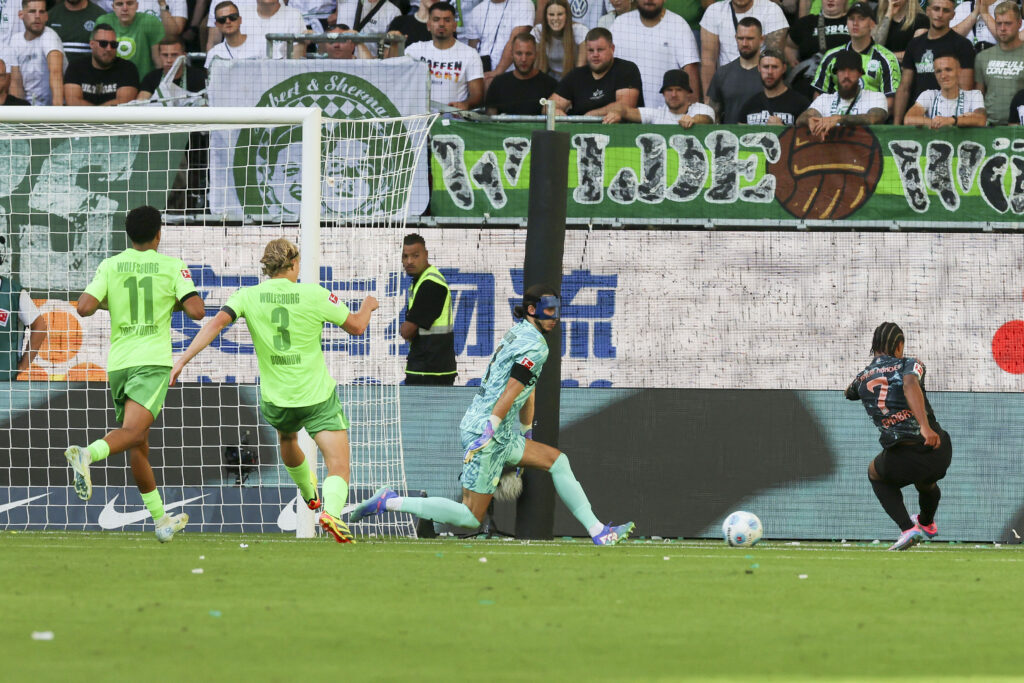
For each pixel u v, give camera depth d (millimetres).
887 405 33344
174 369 28781
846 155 45562
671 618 16625
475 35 53969
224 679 11773
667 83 50281
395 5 55188
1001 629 15984
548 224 35719
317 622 15805
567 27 52438
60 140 43688
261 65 44875
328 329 41688
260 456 38938
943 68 49031
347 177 44094
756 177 45656
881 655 13789
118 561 24109
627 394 39875
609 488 39562
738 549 32156
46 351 42000
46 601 17578
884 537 39594
